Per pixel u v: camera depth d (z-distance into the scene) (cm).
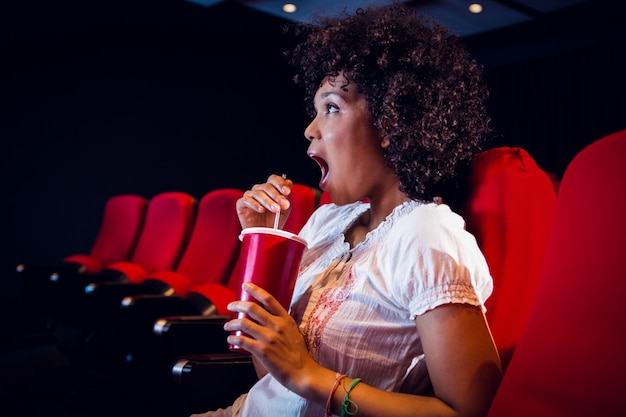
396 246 89
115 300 246
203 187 568
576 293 66
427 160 95
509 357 92
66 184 475
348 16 108
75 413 256
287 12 548
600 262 65
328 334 91
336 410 81
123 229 359
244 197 106
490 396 76
